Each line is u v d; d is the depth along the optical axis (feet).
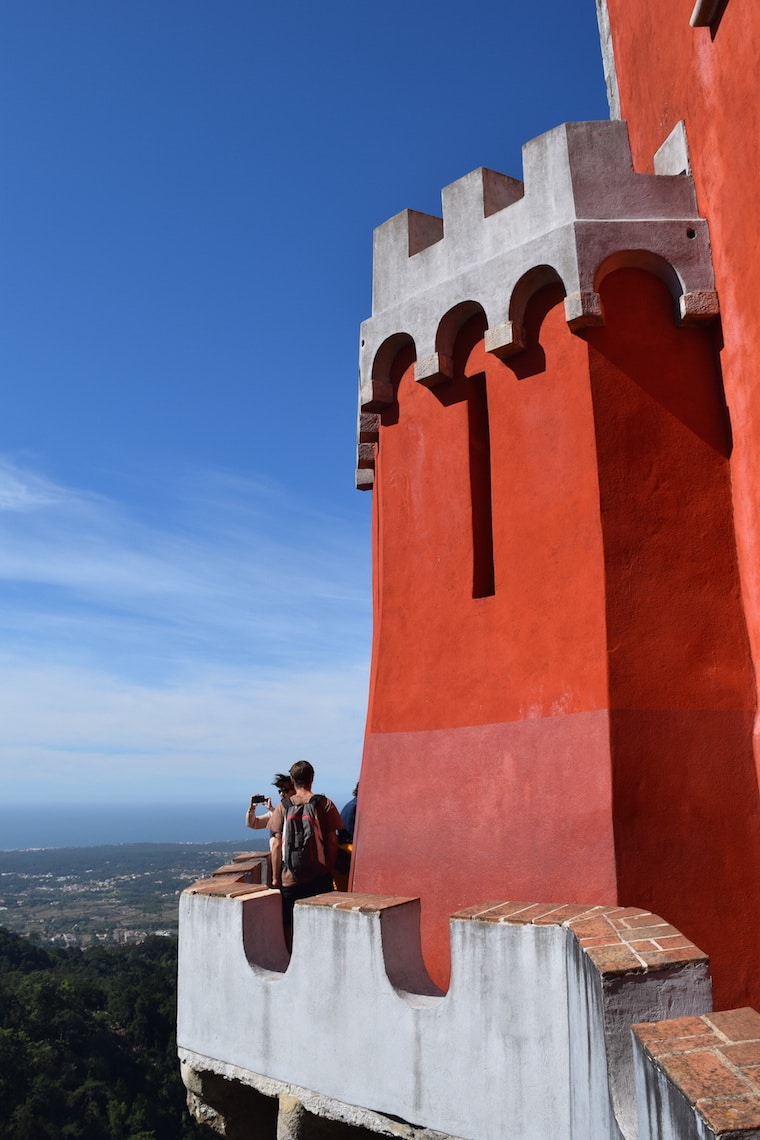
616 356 24.36
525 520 24.93
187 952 25.93
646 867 20.84
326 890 28.91
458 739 25.31
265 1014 22.50
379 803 27.04
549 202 25.61
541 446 24.94
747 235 22.59
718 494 23.88
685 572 23.18
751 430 22.61
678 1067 10.55
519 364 25.93
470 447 27.14
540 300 25.82
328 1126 21.13
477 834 24.00
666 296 25.20
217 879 28.55
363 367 30.12
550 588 23.94
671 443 24.02
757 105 21.93
